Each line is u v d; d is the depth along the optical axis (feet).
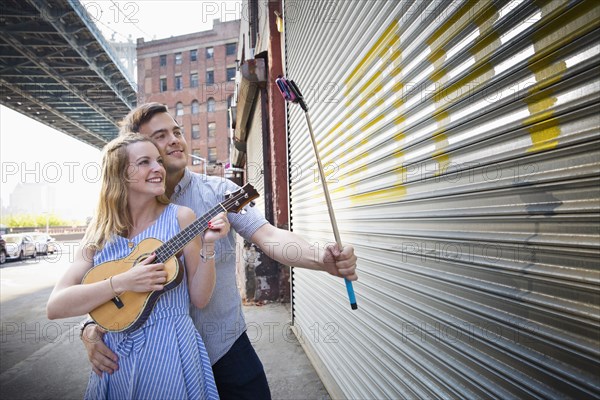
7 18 71.00
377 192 6.46
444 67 4.31
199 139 128.06
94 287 4.12
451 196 4.28
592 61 2.55
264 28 20.63
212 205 5.53
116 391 4.23
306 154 11.60
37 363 13.25
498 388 3.60
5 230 96.12
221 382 5.28
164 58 132.46
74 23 76.33
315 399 8.91
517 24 3.20
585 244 2.63
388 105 5.85
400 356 5.75
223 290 5.34
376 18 6.15
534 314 3.12
